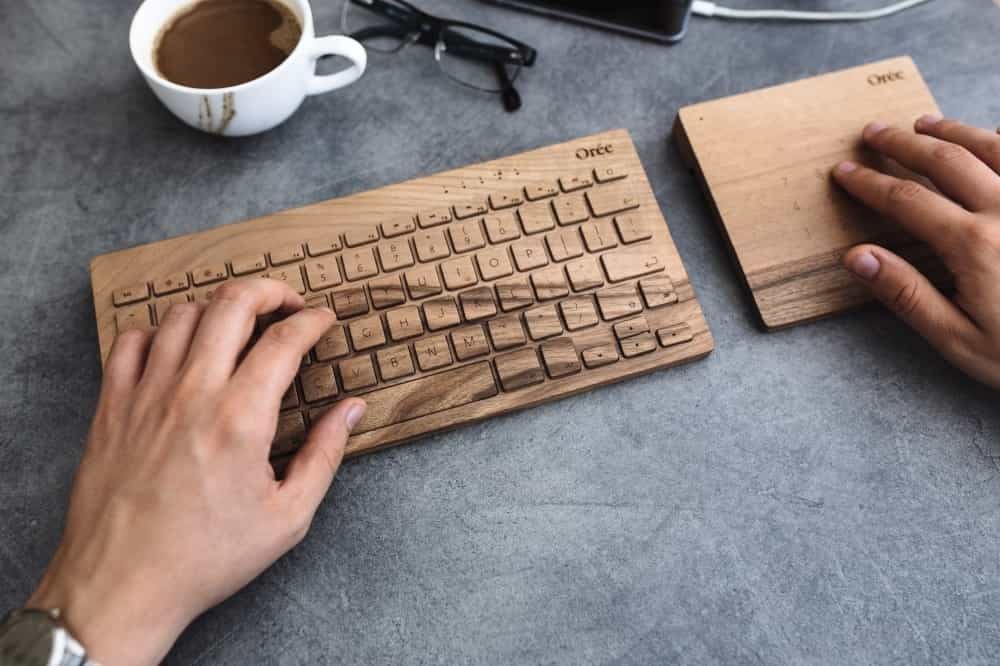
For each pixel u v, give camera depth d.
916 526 0.58
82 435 0.60
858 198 0.65
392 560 0.57
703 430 0.61
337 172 0.70
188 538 0.49
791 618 0.55
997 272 0.57
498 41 0.75
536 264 0.63
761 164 0.67
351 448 0.58
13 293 0.65
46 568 0.56
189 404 0.52
